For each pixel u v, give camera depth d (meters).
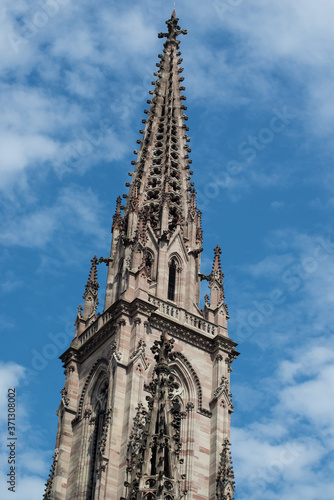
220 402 93.12
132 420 86.62
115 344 92.31
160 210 105.25
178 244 103.38
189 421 91.88
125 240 101.56
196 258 104.31
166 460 81.12
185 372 94.38
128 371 90.25
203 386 94.25
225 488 86.69
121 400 88.56
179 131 115.06
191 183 109.75
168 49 124.62
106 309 98.06
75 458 92.00
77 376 97.69
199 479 88.75
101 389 94.38
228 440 90.88
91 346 97.62
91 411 93.81
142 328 93.06
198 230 106.38
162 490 78.75
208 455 90.56
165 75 121.38
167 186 107.31
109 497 83.25
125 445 85.62
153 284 98.81
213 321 99.25
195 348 96.12
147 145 112.94
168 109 116.50
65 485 91.12
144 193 108.19
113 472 84.69
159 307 96.25
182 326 95.75
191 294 100.38
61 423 94.88
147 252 101.81
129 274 96.88
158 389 84.69
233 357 97.56
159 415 83.12
